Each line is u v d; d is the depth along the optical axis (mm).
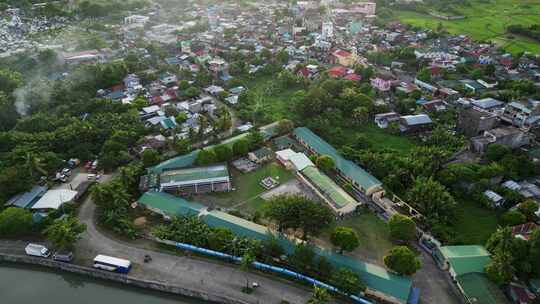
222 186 116062
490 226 102938
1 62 191125
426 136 146250
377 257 93062
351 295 81062
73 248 93438
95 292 87500
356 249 95250
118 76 184500
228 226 96812
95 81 178375
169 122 147875
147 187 113000
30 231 97625
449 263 87312
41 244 94500
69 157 126750
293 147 140375
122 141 131500
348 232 89750
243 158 132625
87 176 119625
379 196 112750
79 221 102125
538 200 109000
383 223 104562
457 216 106375
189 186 114000
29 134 130875
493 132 133875
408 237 94625
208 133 144625
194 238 92812
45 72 191000
